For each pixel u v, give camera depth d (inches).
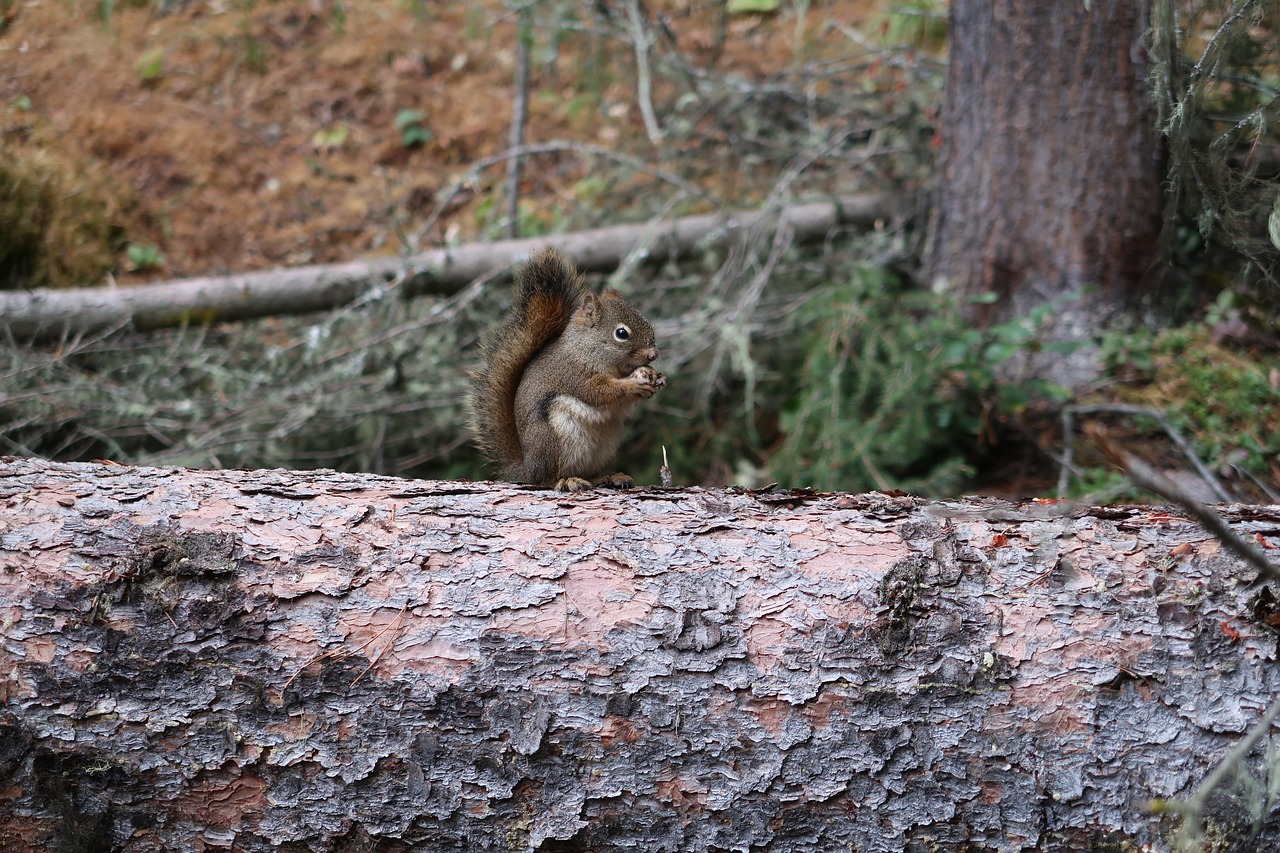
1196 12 331.6
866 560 227.0
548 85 719.1
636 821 215.9
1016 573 223.0
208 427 489.7
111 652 217.3
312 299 509.7
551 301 302.4
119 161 645.3
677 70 580.1
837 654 216.8
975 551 226.8
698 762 215.2
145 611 219.9
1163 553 223.8
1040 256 481.4
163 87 694.5
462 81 724.0
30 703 215.0
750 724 215.5
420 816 216.2
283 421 490.3
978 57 480.4
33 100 666.8
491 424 307.0
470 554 230.1
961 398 462.3
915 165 561.6
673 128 603.5
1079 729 210.8
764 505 245.4
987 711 212.8
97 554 224.2
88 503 234.1
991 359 434.6
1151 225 471.8
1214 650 212.5
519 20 590.9
